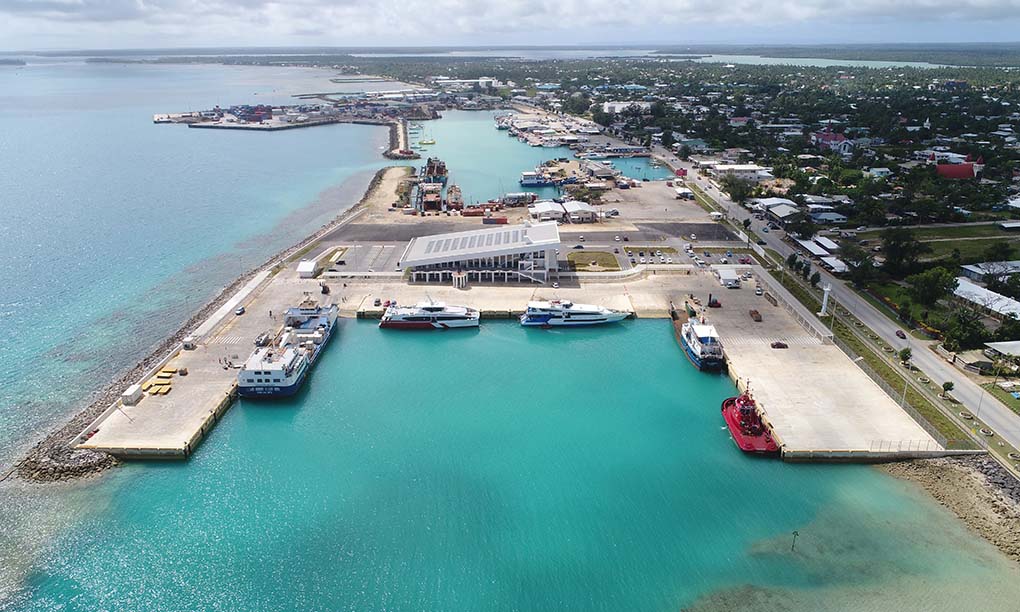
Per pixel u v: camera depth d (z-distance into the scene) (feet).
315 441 323.78
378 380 384.06
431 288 507.71
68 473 289.74
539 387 377.91
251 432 330.34
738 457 312.50
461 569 246.27
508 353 419.13
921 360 388.16
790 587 237.04
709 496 285.64
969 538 257.96
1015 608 226.38
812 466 304.50
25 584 236.43
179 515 271.08
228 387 360.48
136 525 265.34
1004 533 258.57
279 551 253.65
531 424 340.18
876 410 340.18
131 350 413.39
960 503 275.80
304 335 413.80
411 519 271.28
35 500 276.41
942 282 444.55
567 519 271.90
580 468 304.09
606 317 454.40
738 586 238.07
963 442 307.58
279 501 280.51
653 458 312.29
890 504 278.46
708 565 247.91
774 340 419.13
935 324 430.61
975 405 338.54
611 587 238.27
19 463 297.94
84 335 434.71
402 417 345.92
